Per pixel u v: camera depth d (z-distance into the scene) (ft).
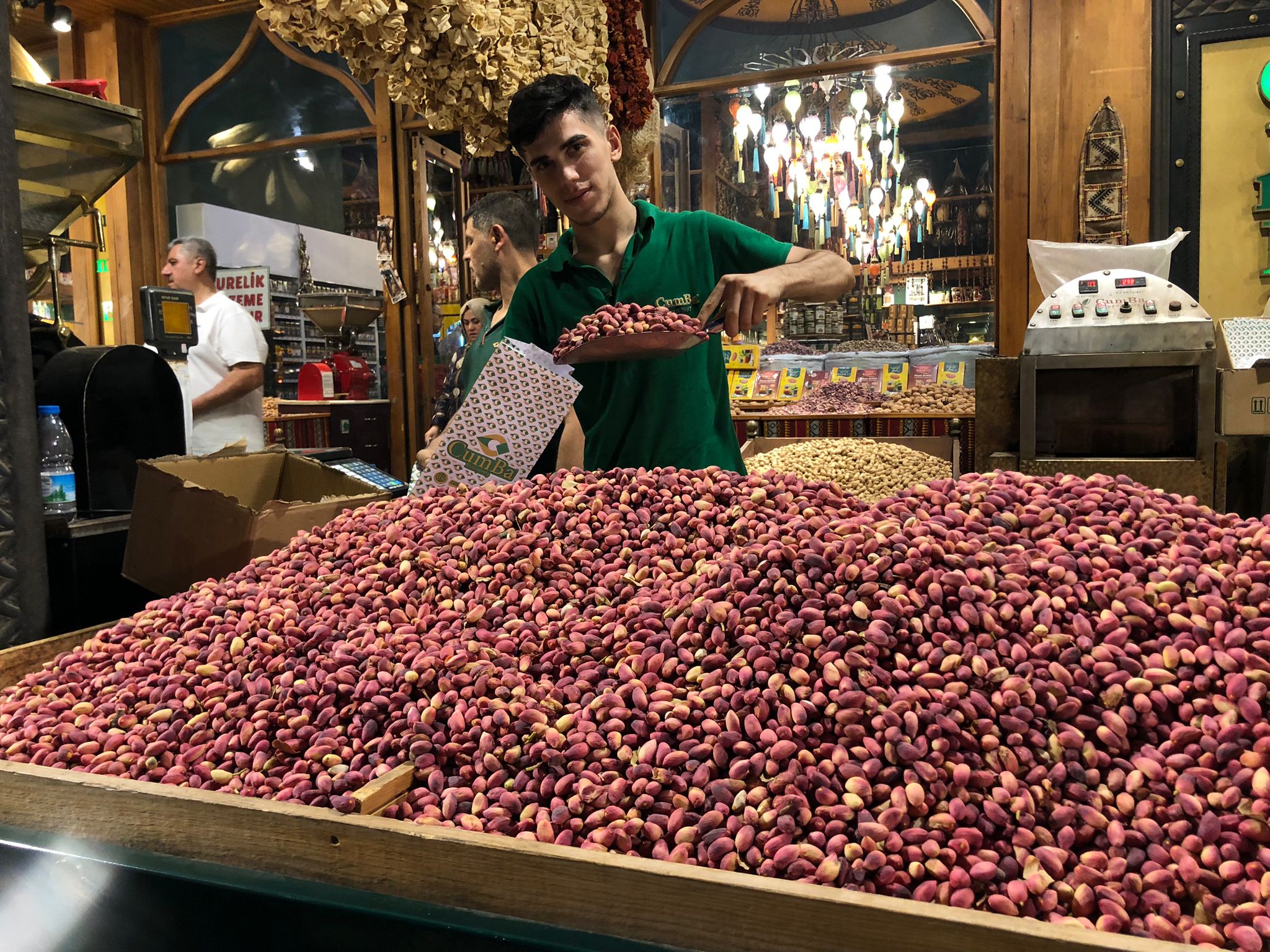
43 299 12.95
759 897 2.32
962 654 2.86
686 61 16.83
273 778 3.18
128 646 4.23
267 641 3.73
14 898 3.17
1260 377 9.22
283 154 20.33
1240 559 3.02
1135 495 3.50
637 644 3.33
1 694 4.12
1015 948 2.10
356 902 2.70
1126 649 2.82
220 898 2.83
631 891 2.45
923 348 15.98
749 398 15.84
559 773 2.96
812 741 2.81
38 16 18.56
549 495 4.43
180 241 12.14
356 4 6.53
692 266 6.26
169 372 6.98
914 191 16.29
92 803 3.14
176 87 20.27
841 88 16.38
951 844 2.51
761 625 3.14
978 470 8.47
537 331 6.66
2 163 4.84
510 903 2.59
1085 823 2.56
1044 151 14.57
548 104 5.64
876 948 2.22
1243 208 13.89
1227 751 2.51
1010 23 14.56
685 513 4.09
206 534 5.48
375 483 8.11
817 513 3.92
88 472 6.45
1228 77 13.76
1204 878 2.34
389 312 19.01
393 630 3.73
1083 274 9.64
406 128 18.63
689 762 2.87
